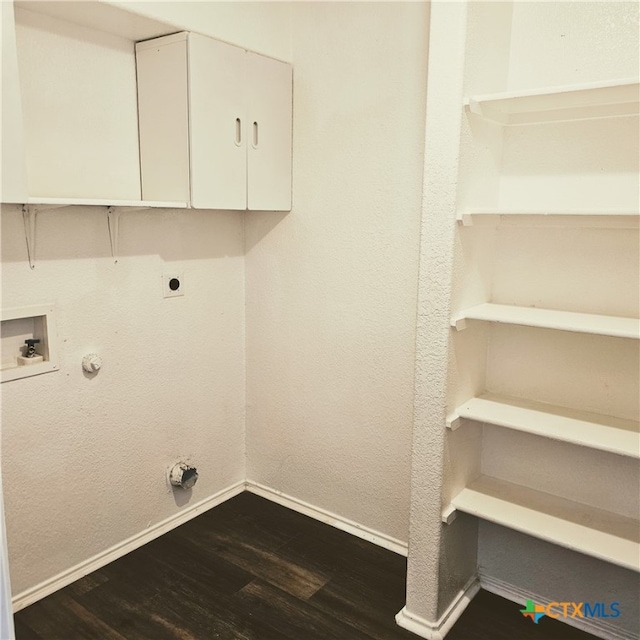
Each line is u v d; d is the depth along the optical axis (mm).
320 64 2256
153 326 2264
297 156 2385
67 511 2057
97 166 2000
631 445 1543
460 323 1714
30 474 1928
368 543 2379
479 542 2117
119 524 2246
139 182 2143
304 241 2420
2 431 1835
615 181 1693
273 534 2434
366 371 2316
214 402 2600
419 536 1841
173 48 1936
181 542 2357
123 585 2076
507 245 1915
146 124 2070
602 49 1666
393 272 2176
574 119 1723
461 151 1615
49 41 1820
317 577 2146
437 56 1589
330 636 1854
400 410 2244
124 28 1913
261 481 2773
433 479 1785
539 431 1646
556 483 1919
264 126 2238
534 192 1836
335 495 2506
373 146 2156
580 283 1791
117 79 2021
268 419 2697
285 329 2551
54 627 1866
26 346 1899
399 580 2139
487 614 1978
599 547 1615
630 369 1742
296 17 2299
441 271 1678
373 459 2355
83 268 1991
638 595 1802
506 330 1956
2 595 1144
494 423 1723
